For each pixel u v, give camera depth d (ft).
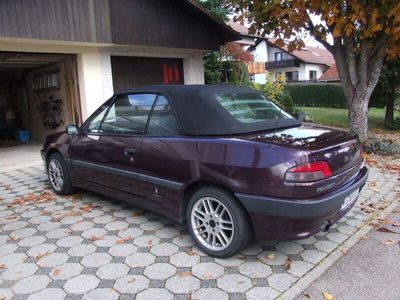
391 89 39.81
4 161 26.94
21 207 16.05
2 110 41.63
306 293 9.34
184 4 30.68
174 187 11.75
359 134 26.48
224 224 10.91
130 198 13.67
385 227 13.15
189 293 9.39
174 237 12.60
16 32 21.91
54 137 17.88
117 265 10.82
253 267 10.57
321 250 11.50
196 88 12.39
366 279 9.93
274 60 146.61
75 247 12.02
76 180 16.40
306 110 68.18
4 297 9.38
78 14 24.75
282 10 22.07
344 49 26.55
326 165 9.96
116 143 13.75
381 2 21.70
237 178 10.19
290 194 9.51
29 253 11.68
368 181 18.75
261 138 10.75
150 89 13.30
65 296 9.37
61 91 32.01
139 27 28.60
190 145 11.33
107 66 29.50
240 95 13.15
